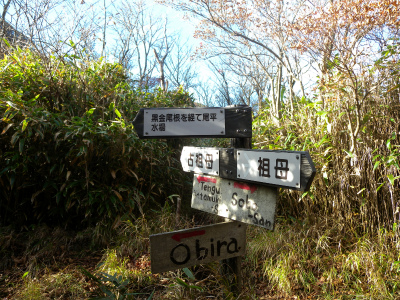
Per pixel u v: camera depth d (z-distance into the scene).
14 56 3.82
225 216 1.99
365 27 3.23
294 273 2.53
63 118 3.43
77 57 3.95
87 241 3.16
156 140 3.86
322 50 3.32
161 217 3.35
